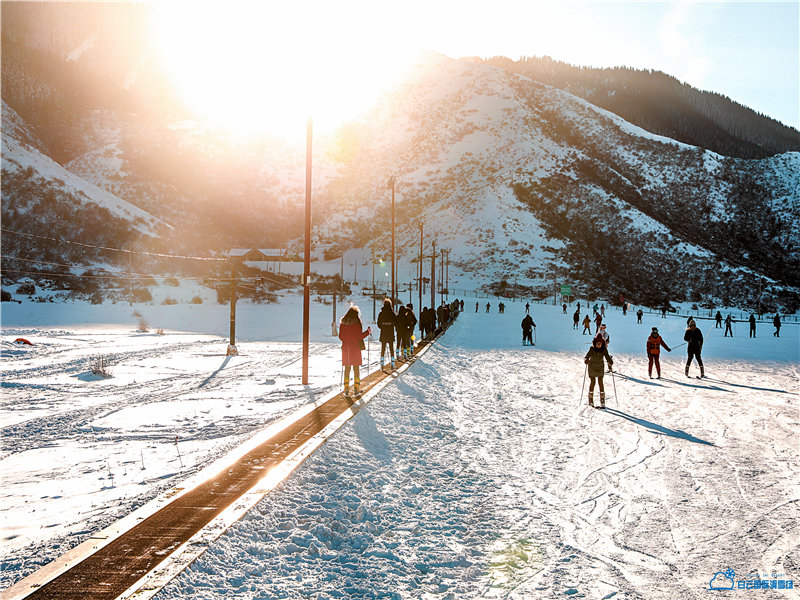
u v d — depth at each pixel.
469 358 23.02
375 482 6.70
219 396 13.00
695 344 18.36
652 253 125.12
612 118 190.75
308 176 15.05
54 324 45.00
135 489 6.12
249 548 4.54
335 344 30.92
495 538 5.26
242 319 51.62
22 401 12.39
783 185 151.38
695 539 5.29
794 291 113.69
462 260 121.94
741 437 9.61
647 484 6.98
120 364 20.45
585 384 16.38
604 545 5.13
